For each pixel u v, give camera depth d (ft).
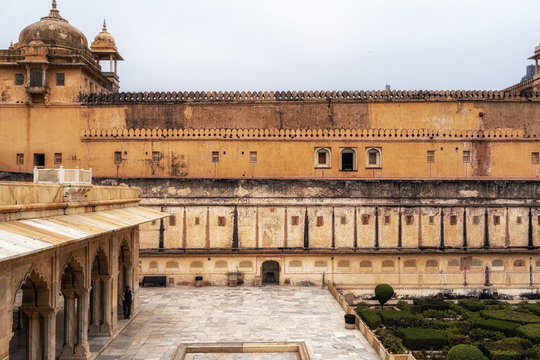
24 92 98.63
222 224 94.27
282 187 94.43
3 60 98.07
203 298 83.41
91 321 59.57
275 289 91.15
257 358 57.67
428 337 63.46
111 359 53.16
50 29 101.91
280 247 93.97
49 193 42.73
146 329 64.90
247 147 98.02
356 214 94.12
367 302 91.40
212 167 97.91
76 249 47.88
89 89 104.42
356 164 97.66
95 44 124.47
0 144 98.48
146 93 99.55
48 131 98.84
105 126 99.14
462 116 98.37
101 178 95.55
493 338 66.28
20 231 33.96
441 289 92.79
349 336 63.31
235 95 99.30
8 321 33.47
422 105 98.37
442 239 93.56
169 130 98.07
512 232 93.97
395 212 93.86
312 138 97.66
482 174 97.71
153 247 93.76
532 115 98.78
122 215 57.93
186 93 99.55
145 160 98.27
